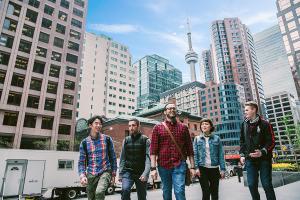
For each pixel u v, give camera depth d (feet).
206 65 603.67
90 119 15.08
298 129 166.61
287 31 289.33
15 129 139.13
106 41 373.61
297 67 273.33
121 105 360.89
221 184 58.54
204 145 18.99
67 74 178.19
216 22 532.32
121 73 377.09
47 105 156.46
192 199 26.94
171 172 13.29
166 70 615.16
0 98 138.10
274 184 38.75
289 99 463.83
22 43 156.15
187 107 410.52
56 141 152.46
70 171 62.64
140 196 15.53
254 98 465.47
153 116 204.64
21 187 53.52
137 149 15.84
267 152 13.80
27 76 151.02
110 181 14.39
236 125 349.41
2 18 151.33
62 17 186.09
